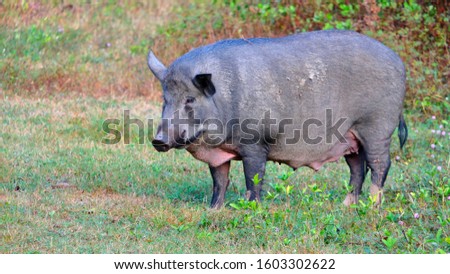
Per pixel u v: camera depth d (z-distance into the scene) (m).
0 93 20.20
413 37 20.86
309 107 12.71
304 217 12.05
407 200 13.16
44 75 21.38
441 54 20.67
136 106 20.03
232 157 12.89
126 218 12.46
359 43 13.06
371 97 13.00
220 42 12.73
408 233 10.99
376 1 21.47
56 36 23.41
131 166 15.86
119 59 22.77
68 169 15.38
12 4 24.41
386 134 13.24
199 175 15.68
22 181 14.48
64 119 18.56
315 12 21.72
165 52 22.67
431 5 21.11
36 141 17.00
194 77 12.02
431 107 19.39
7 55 22.06
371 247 11.19
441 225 11.48
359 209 12.31
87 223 12.09
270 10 22.33
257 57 12.51
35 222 11.95
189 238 11.48
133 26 24.53
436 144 17.42
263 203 12.82
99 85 21.36
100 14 25.16
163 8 25.45
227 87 12.29
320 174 15.76
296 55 12.69
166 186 14.77
